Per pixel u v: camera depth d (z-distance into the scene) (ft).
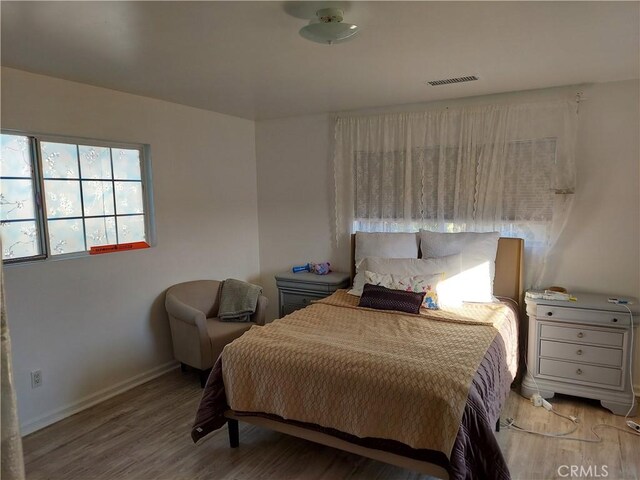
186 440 8.98
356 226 13.92
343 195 14.15
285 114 14.33
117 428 9.46
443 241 11.92
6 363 2.48
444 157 12.32
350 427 7.11
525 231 11.54
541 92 11.12
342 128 13.83
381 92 11.35
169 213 12.48
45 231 9.73
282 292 14.32
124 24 6.64
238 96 11.68
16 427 2.56
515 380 11.24
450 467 6.23
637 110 10.21
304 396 7.49
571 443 8.59
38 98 9.30
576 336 9.93
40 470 8.01
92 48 7.71
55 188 9.98
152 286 12.07
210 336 11.29
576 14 6.47
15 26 6.64
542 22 6.77
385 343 8.19
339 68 9.12
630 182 10.43
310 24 6.22
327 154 14.32
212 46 7.70
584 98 10.68
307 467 8.05
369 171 13.48
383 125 13.12
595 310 9.68
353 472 7.88
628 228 10.53
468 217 12.13
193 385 11.64
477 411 6.39
